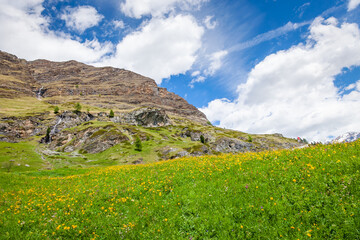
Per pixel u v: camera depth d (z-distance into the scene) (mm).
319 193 9500
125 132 159625
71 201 13422
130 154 115375
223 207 10289
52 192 16688
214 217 9555
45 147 136375
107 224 10133
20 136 153250
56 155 104812
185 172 16500
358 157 11383
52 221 10586
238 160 16641
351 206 8242
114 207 11961
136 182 16250
